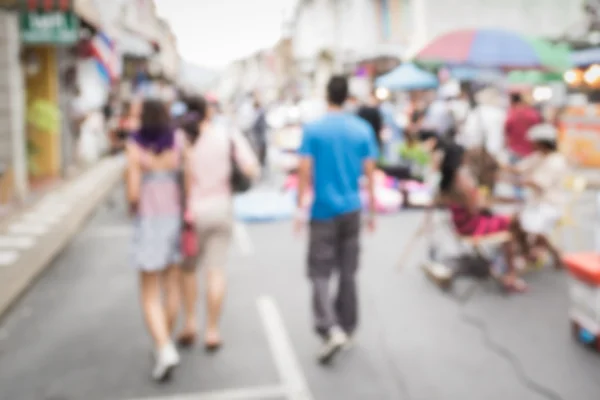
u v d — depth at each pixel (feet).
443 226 28.37
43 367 13.57
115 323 16.46
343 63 102.78
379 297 18.51
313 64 116.57
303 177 13.87
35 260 22.18
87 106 56.54
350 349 14.55
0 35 34.88
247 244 25.75
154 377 12.90
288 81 122.72
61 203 35.50
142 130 12.60
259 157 45.60
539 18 77.97
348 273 14.29
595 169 43.78
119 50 61.00
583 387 12.42
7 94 35.42
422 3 76.28
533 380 12.76
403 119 45.96
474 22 76.89
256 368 13.46
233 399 12.06
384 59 75.87
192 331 14.62
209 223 13.97
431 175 36.63
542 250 21.53
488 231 19.72
